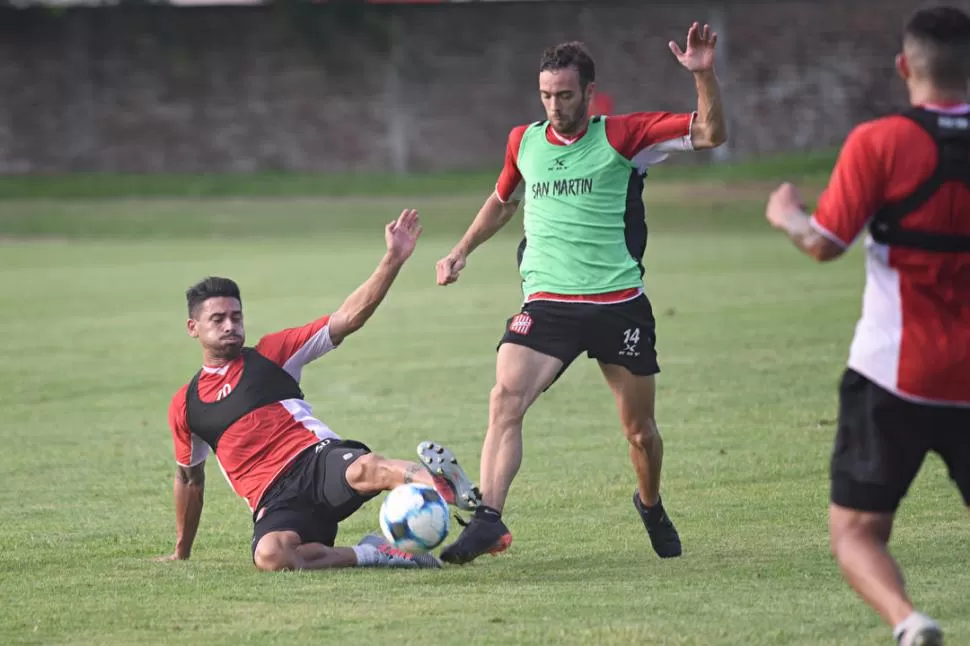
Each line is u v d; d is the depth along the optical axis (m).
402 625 17.00
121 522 25.39
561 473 28.86
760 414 34.44
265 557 20.61
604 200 21.66
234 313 21.89
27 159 153.12
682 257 81.62
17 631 17.20
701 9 152.12
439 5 154.62
